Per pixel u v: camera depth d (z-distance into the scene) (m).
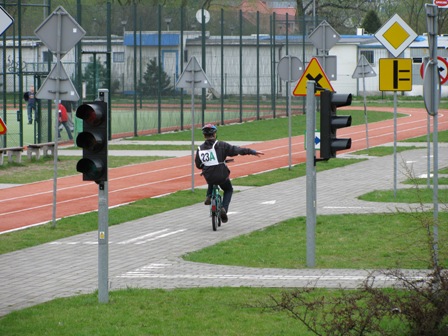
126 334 19.53
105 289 22.88
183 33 93.12
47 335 19.55
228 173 35.97
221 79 99.38
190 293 23.95
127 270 27.91
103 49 84.44
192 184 47.84
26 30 90.62
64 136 80.44
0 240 33.91
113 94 85.56
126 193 48.16
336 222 36.75
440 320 17.48
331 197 44.78
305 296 23.20
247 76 106.06
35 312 21.88
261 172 57.12
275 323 20.41
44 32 36.25
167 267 28.30
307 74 38.78
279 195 46.00
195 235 34.66
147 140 82.44
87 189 49.88
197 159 35.97
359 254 30.02
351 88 160.25
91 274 27.36
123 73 86.12
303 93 38.84
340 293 23.55
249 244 32.28
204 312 21.64
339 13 183.88
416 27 172.62
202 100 94.75
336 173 55.66
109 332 19.72
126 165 62.12
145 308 22.17
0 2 71.50
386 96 159.62
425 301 17.61
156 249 31.69
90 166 22.41
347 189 47.81
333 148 27.64
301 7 160.12
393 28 40.75
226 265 28.52
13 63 80.81
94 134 22.30
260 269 27.77
